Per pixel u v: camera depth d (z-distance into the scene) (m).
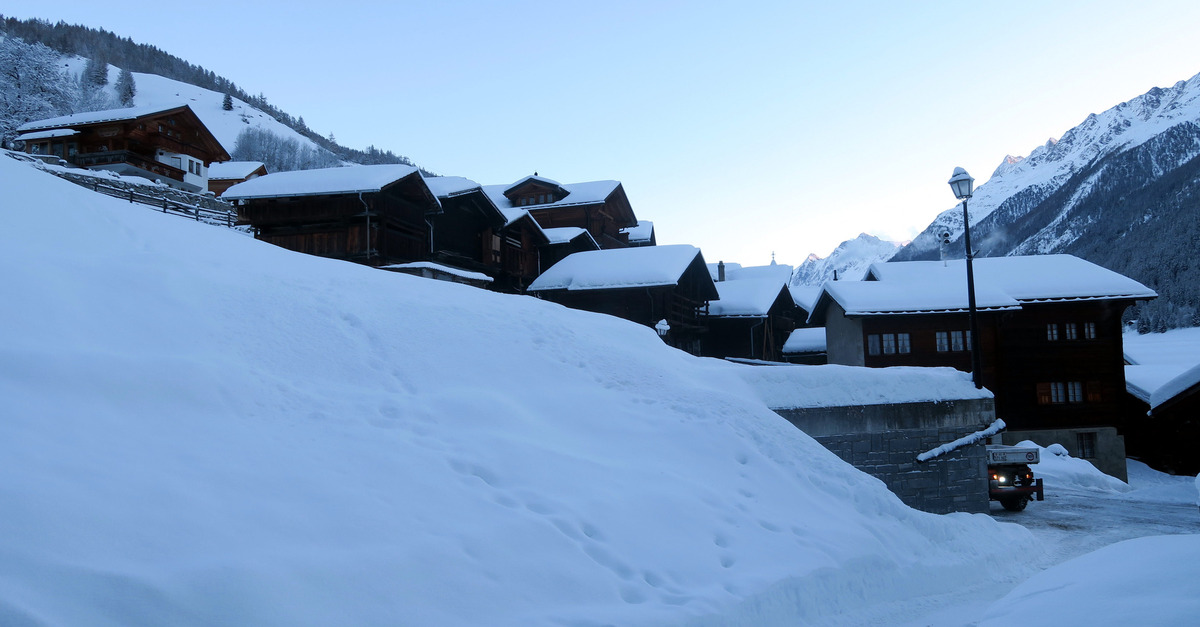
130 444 6.25
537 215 50.81
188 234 13.26
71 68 129.62
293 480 6.52
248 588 4.92
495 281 38.88
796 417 14.27
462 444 8.33
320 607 5.12
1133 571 4.85
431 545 6.22
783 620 7.40
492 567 6.32
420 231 33.22
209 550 5.20
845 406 14.50
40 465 5.45
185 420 6.98
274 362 9.12
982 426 15.12
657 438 10.41
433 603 5.65
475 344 11.57
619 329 15.02
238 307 10.12
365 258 29.58
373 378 9.66
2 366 6.59
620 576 6.95
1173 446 32.69
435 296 13.38
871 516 10.74
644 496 8.53
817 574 8.25
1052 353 33.00
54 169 32.69
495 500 7.40
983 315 32.31
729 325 44.62
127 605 4.47
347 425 7.98
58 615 4.21
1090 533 14.73
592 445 9.73
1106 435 32.38
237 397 7.71
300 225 30.62
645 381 12.17
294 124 174.25
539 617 5.86
